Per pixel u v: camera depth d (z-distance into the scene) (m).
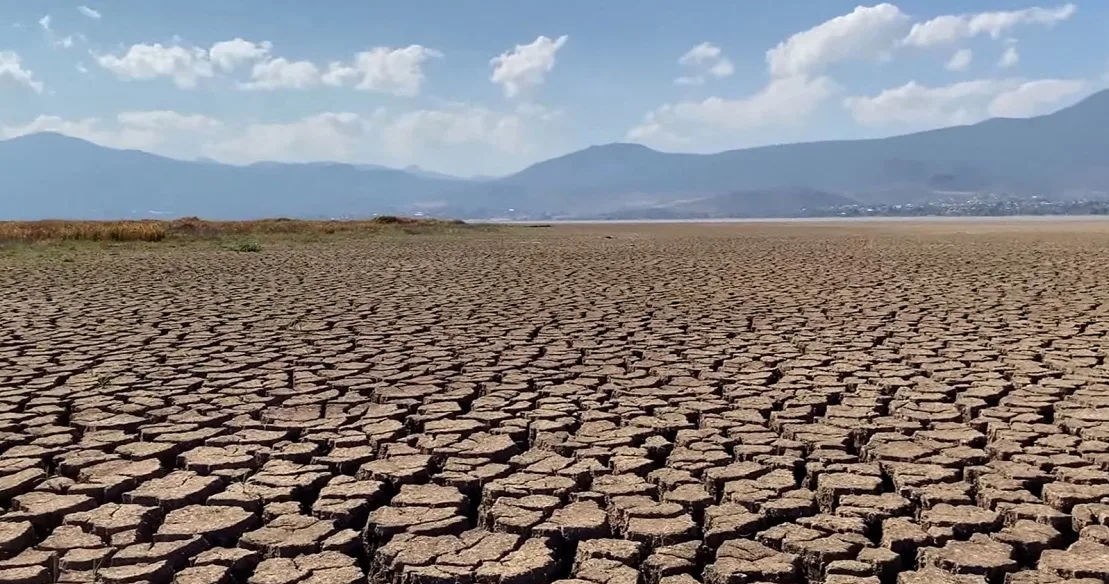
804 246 25.14
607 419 5.35
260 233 31.81
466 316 9.76
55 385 6.30
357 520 3.87
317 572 3.25
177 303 10.93
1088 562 3.29
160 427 5.12
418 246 25.33
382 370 6.81
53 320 9.43
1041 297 11.13
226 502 3.94
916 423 5.17
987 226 48.00
